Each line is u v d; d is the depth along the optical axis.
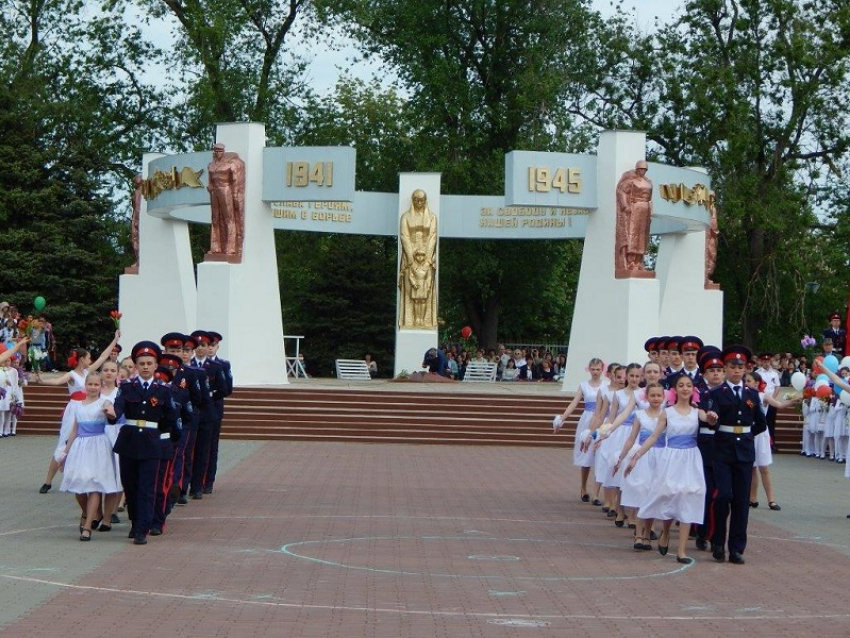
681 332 38.09
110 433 15.09
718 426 14.54
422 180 41.56
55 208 50.88
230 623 10.45
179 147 56.66
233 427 30.48
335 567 13.45
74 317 49.97
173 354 16.45
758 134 53.47
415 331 41.28
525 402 31.89
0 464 23.59
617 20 56.44
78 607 10.98
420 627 10.48
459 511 18.50
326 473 23.38
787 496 21.94
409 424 30.95
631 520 17.16
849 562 14.67
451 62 54.22
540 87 53.12
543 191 34.22
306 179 33.88
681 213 35.16
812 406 29.62
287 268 60.34
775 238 52.28
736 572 13.80
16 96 52.28
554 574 13.39
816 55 51.56
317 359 54.94
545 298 58.47
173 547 14.62
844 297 52.47
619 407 17.84
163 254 38.09
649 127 55.22
